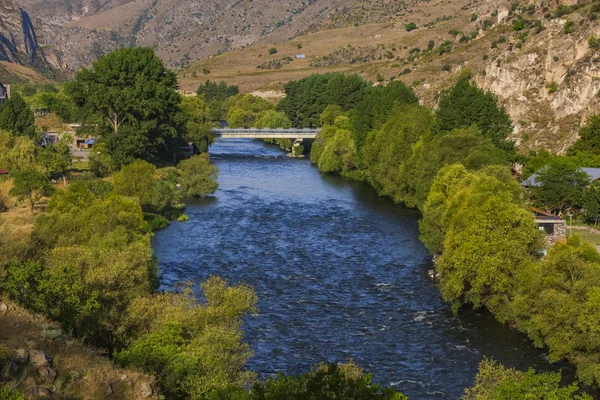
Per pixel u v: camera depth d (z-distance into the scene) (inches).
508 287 2647.6
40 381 1439.5
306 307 2878.9
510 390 1621.6
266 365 2320.4
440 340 2559.1
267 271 3358.8
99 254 2388.0
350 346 2500.0
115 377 1555.1
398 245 3833.7
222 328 1952.5
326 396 1336.1
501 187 3021.7
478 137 4151.1
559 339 2289.6
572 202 3863.2
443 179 3526.1
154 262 2800.2
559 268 2410.2
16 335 1609.3
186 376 1679.4
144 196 4387.3
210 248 3762.3
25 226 3595.0
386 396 1402.6
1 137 5032.0
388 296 3016.7
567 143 4756.4
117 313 2004.2
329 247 3799.2
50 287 1855.3
